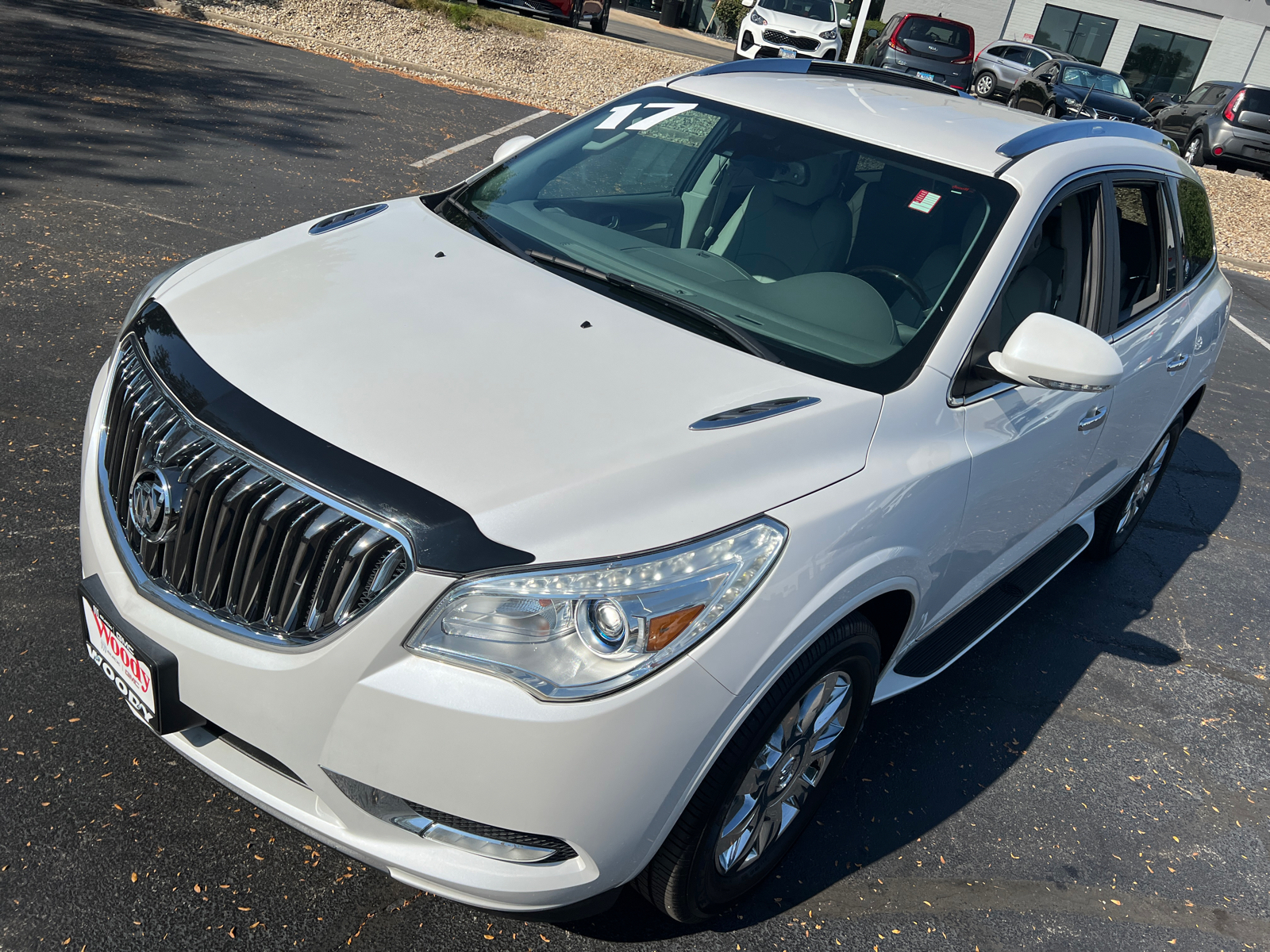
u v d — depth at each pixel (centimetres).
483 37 1554
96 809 249
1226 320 493
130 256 577
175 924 227
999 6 3231
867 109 347
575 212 333
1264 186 1770
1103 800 342
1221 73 3219
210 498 206
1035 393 306
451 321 252
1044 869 305
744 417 235
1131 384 382
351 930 235
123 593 218
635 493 209
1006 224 298
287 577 201
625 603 197
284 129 918
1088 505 424
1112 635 448
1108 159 362
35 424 401
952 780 334
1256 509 615
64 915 223
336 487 198
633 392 236
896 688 298
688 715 204
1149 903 301
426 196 357
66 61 985
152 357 233
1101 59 3269
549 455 212
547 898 207
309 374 224
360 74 1262
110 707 280
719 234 319
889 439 254
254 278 270
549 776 195
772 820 258
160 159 760
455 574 192
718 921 260
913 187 310
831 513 230
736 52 2295
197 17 1366
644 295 284
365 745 197
